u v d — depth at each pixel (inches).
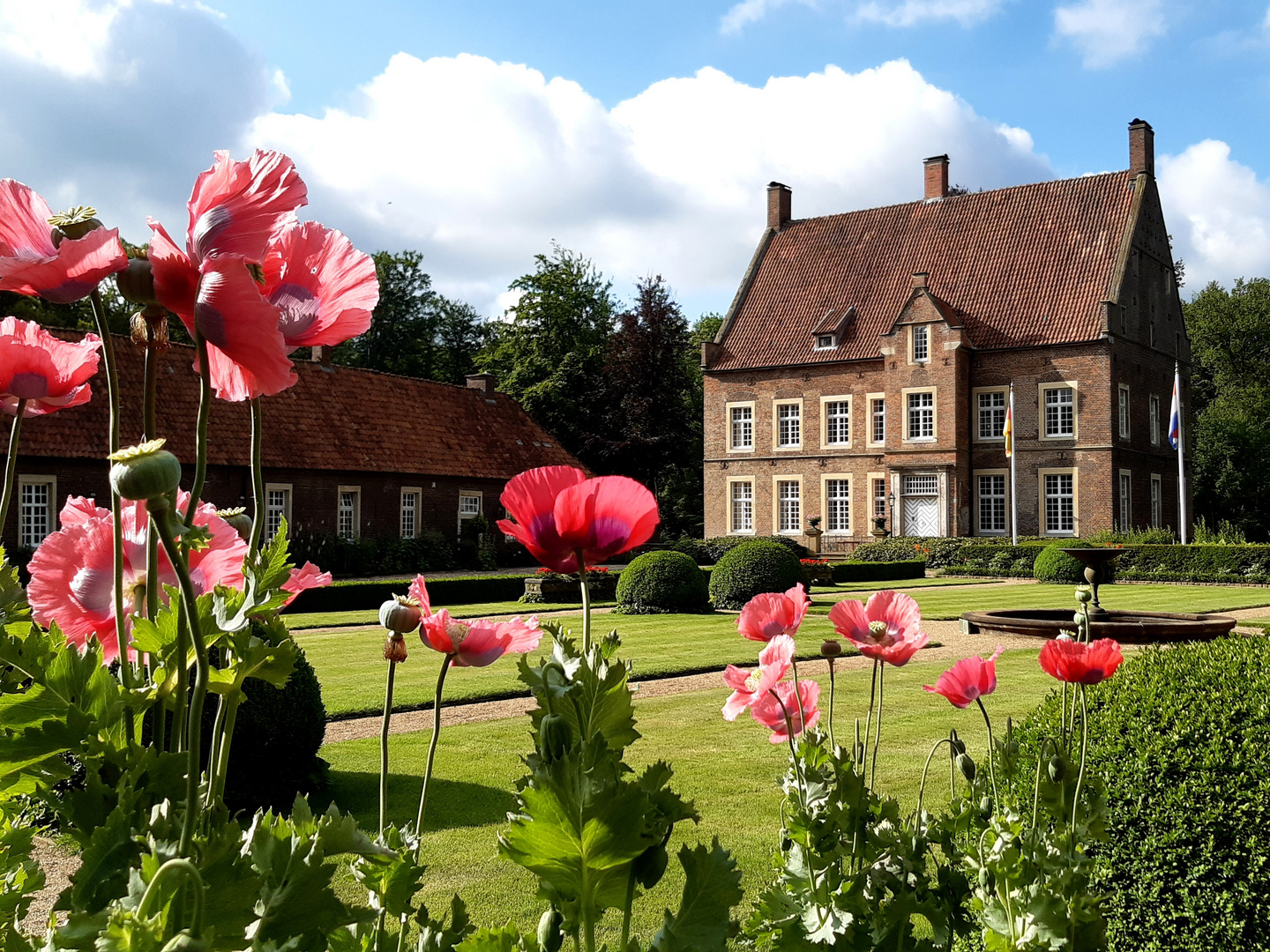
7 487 62.9
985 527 1507.1
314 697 254.8
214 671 44.4
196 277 41.1
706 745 323.6
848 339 1604.3
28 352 57.8
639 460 1841.8
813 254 1749.5
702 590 797.2
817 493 1615.4
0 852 53.9
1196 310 2335.1
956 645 569.0
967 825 97.2
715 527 1708.9
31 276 41.4
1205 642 179.5
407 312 2094.0
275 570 45.2
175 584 53.1
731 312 1752.0
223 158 41.4
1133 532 1380.4
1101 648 96.1
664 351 1851.6
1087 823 96.7
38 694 42.9
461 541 1424.7
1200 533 1440.7
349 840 44.9
